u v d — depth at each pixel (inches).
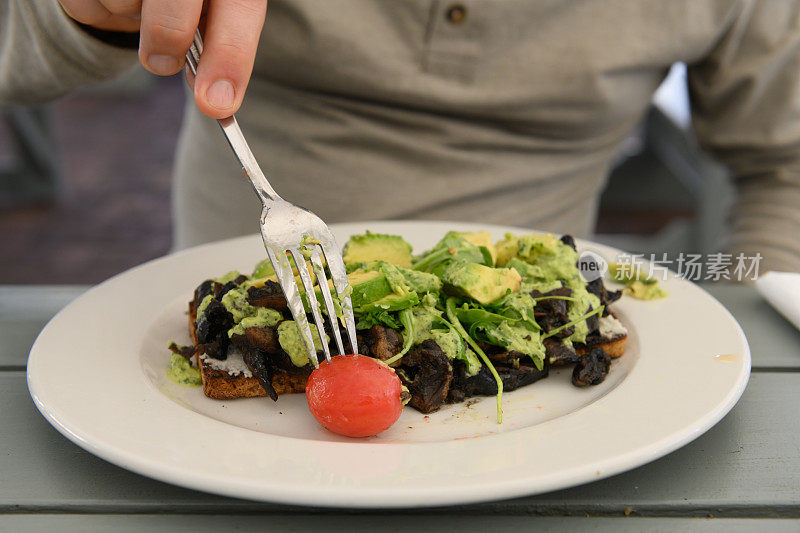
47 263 44.2
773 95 21.9
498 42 19.1
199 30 12.4
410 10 18.5
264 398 12.5
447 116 19.8
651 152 51.8
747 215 22.2
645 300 14.5
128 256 45.3
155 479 10.5
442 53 19.0
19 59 17.3
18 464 10.9
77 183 58.2
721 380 11.7
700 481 10.6
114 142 68.8
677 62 21.4
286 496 9.5
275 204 12.0
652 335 13.3
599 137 21.7
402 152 19.9
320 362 12.1
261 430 11.7
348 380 11.2
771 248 20.4
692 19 20.1
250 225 20.9
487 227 17.4
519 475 9.7
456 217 20.4
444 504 9.4
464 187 20.1
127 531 9.9
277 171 20.2
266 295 12.3
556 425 10.8
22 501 10.3
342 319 11.8
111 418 10.8
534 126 20.5
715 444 11.4
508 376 12.5
